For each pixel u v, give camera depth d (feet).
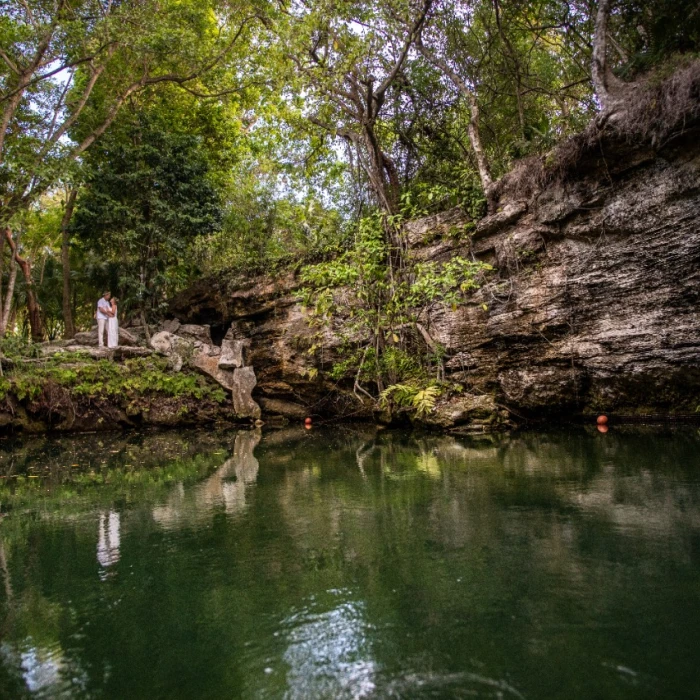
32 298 67.87
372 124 39.63
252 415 43.62
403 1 33.65
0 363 40.01
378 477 19.08
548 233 30.60
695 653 6.82
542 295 30.96
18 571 11.12
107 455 28.86
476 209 35.09
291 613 8.57
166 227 51.75
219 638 7.90
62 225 57.72
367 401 40.42
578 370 30.53
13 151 44.16
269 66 43.68
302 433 36.45
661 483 15.60
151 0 42.65
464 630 7.70
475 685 6.35
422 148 43.50
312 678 6.72
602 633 7.42
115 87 49.42
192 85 55.93
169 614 8.79
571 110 41.32
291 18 39.14
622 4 29.45
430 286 31.40
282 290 47.16
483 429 30.68
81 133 52.21
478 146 35.76
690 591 8.52
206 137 60.59
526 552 10.64
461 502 14.82
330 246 44.09
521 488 16.05
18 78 43.45
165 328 51.47
